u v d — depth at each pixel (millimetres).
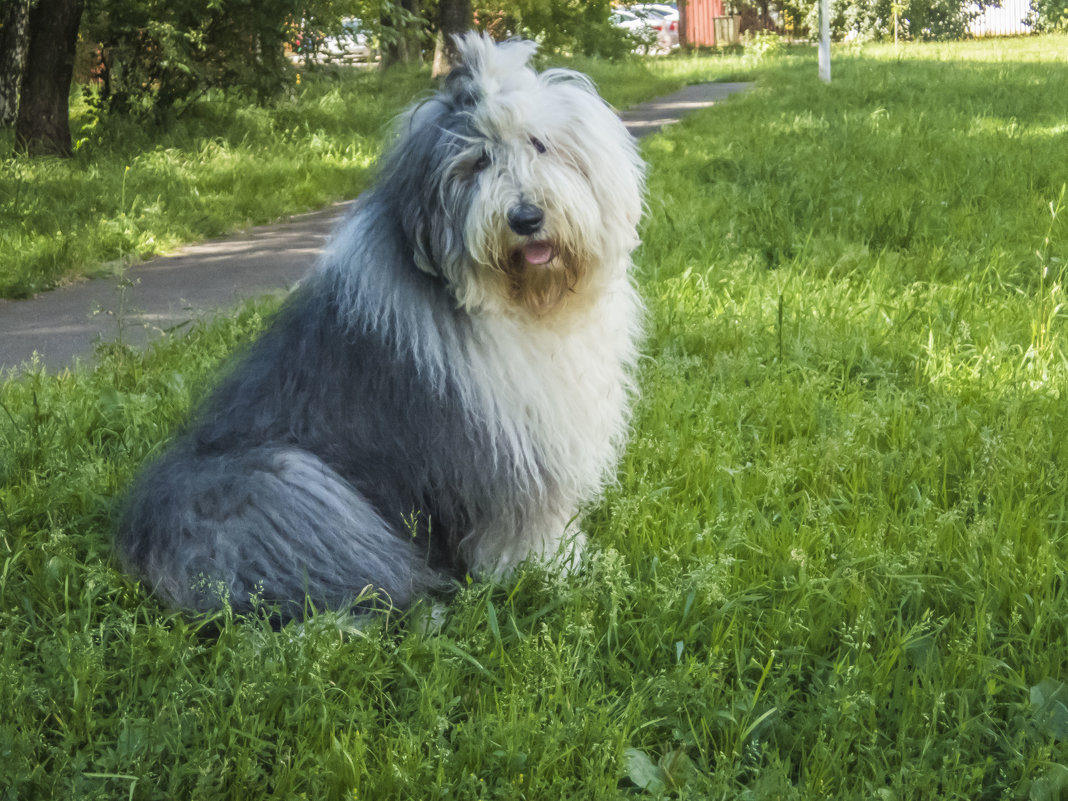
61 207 9203
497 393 3127
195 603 2906
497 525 3283
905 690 2732
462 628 3066
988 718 2646
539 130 2934
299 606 2893
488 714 2643
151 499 3096
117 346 5496
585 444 3375
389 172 3098
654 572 3252
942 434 4121
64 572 3314
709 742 2658
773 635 2975
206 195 10203
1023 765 2469
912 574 3191
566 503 3479
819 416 4371
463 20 20672
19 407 4730
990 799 2498
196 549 2900
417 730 2684
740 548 3469
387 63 25438
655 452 4074
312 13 14438
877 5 40000
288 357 3225
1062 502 3584
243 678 2781
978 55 28203
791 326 5492
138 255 8188
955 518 3418
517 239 2898
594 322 3309
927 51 31500
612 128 3168
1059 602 3037
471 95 2992
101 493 3891
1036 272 6156
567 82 3160
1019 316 5488
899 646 2818
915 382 4812
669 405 4539
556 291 3088
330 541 2930
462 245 2947
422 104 3086
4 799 2402
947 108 14227
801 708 2750
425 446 3109
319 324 3182
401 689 2838
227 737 2623
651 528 3600
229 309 6559
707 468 3945
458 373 3088
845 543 3412
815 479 3859
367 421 3105
